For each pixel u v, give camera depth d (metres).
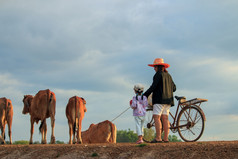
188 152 6.20
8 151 8.22
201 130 8.48
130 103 8.14
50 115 12.14
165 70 8.80
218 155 5.81
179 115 8.98
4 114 13.45
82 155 7.10
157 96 8.41
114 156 6.84
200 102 8.66
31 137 12.24
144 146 7.09
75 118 12.09
